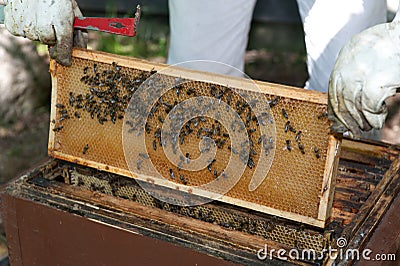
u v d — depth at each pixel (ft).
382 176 6.37
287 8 16.62
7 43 12.46
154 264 5.41
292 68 15.25
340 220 5.57
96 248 5.63
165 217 5.52
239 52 8.15
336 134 5.01
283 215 5.40
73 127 6.10
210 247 5.16
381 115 4.77
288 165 5.31
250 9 7.90
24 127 12.68
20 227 5.97
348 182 6.29
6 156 11.73
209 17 7.69
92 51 5.80
